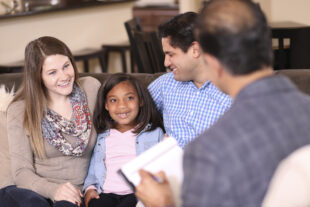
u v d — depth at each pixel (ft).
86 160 6.66
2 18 13.15
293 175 2.63
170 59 5.90
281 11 13.17
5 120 6.88
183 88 6.24
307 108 3.12
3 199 6.15
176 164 4.46
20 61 13.82
